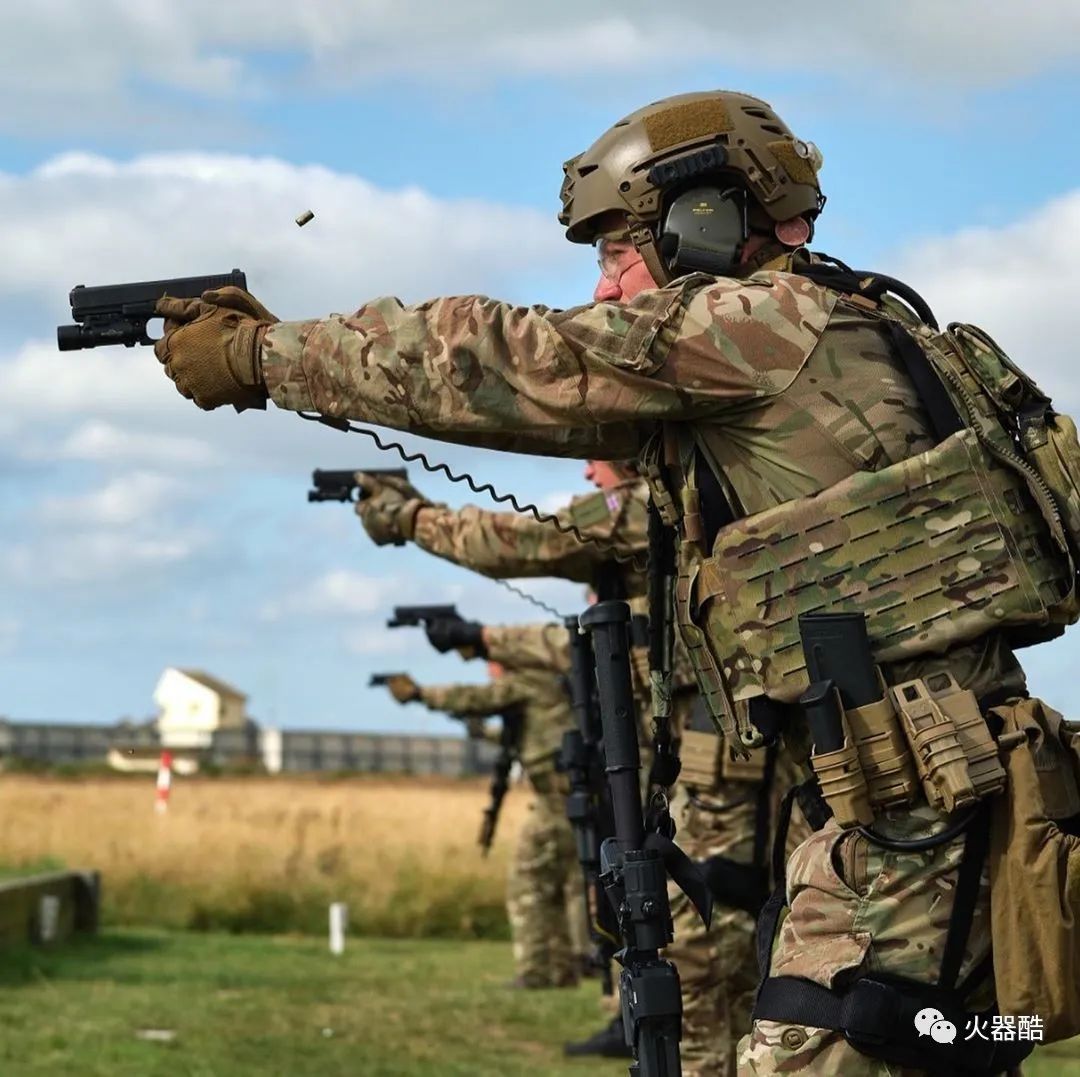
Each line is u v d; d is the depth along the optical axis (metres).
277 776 74.88
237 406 4.54
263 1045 11.14
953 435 4.35
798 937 4.32
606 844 4.80
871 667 4.27
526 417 4.37
